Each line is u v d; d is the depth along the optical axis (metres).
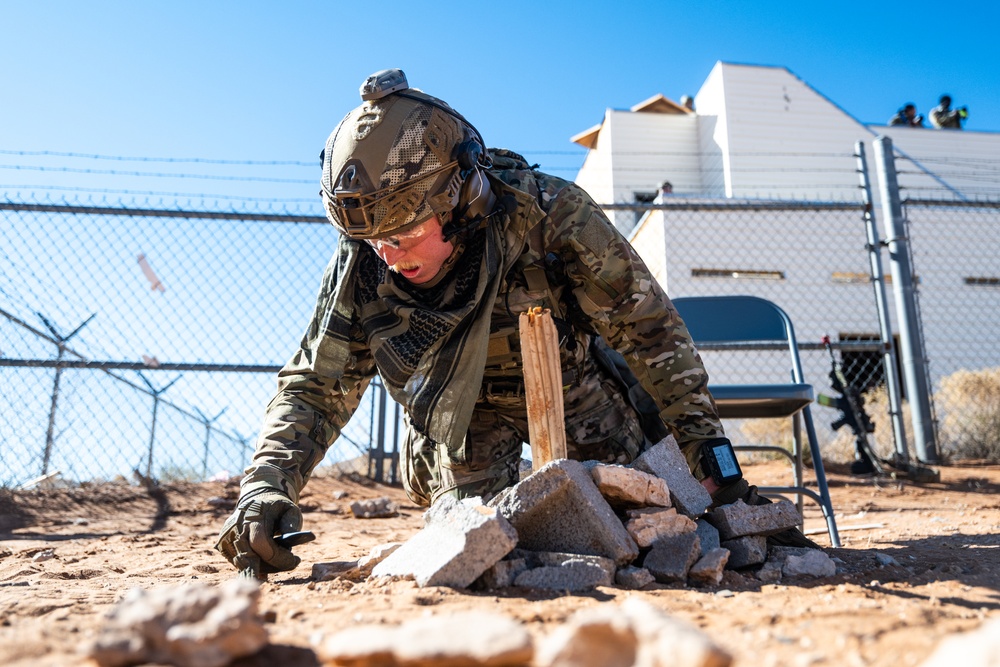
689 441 2.20
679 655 0.77
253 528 1.90
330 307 2.31
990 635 0.69
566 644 0.84
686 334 2.32
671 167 17.34
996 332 13.68
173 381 5.35
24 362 5.08
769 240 12.79
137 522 4.57
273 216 5.62
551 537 1.78
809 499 5.46
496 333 2.28
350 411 2.41
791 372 3.54
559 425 1.92
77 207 5.33
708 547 1.80
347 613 1.37
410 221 2.03
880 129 16.81
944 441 7.49
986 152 16.78
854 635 1.12
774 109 16.70
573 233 2.24
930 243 13.85
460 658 0.86
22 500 4.84
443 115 2.10
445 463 2.51
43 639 1.18
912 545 2.71
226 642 1.00
